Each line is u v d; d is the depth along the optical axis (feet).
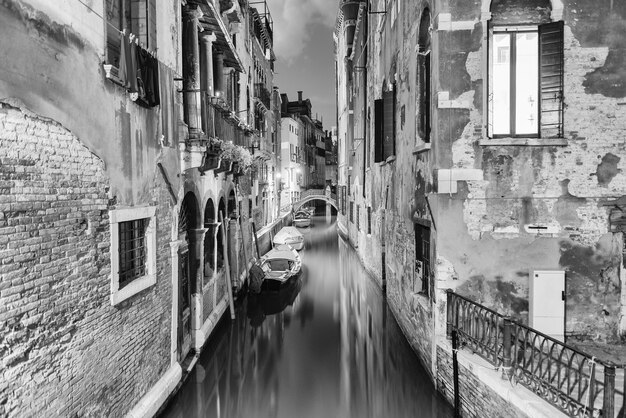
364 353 35.19
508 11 22.47
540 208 22.29
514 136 22.66
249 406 26.71
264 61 81.41
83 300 14.65
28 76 11.91
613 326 22.21
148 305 20.39
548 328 22.22
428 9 25.17
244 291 48.03
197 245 29.19
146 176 20.12
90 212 15.12
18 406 11.58
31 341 12.10
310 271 68.08
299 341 38.04
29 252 12.02
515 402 15.85
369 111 58.54
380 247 47.03
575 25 21.99
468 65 22.20
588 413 13.52
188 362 26.53
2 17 10.92
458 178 22.29
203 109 28.76
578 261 22.25
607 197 22.13
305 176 183.01
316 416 25.50
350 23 103.96
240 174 43.06
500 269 22.43
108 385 16.38
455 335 21.06
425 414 24.94
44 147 12.64
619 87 21.99
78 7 14.29
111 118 16.62
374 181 53.01
